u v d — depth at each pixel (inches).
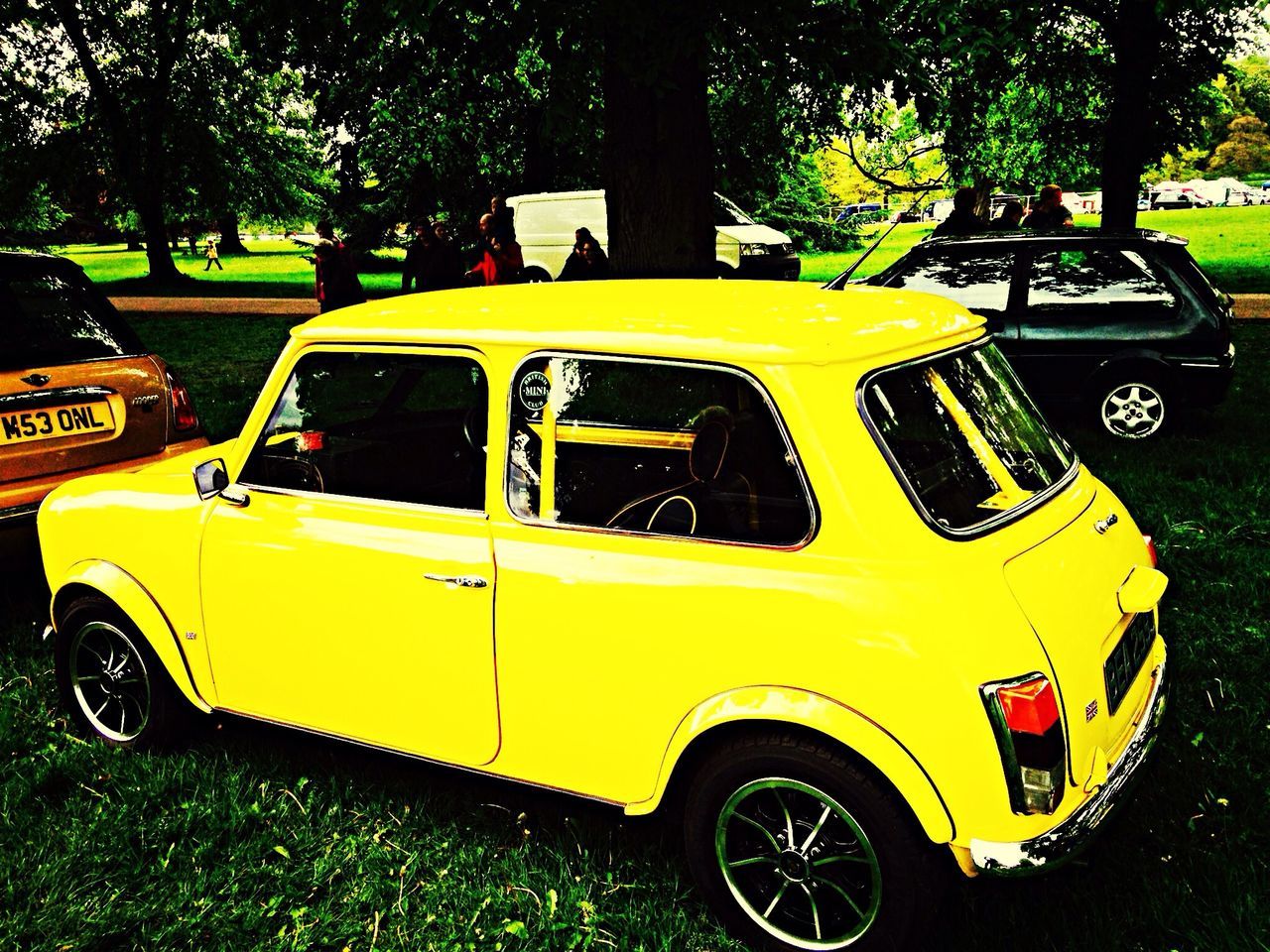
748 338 105.3
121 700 159.2
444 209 1155.9
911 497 100.9
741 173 770.2
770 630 101.1
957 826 95.0
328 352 130.0
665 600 106.6
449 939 115.9
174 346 680.4
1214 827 128.2
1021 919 112.6
